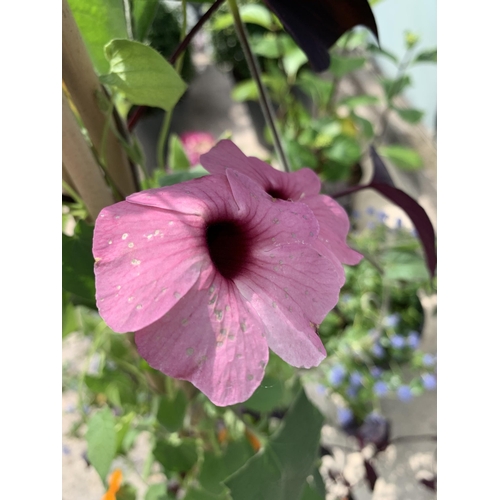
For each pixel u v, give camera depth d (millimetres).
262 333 75
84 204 104
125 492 156
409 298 301
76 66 88
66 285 99
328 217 94
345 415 260
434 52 313
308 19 100
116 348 153
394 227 338
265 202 82
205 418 157
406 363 289
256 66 110
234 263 79
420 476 258
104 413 115
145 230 70
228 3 102
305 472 113
